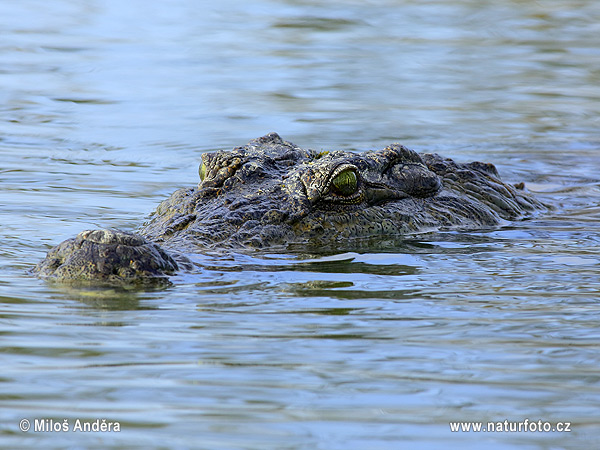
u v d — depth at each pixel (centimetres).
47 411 1329
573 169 3769
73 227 2666
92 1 8125
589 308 1833
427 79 5712
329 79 5625
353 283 2027
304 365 1509
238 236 2281
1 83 5309
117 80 5478
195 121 4591
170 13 7694
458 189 2822
